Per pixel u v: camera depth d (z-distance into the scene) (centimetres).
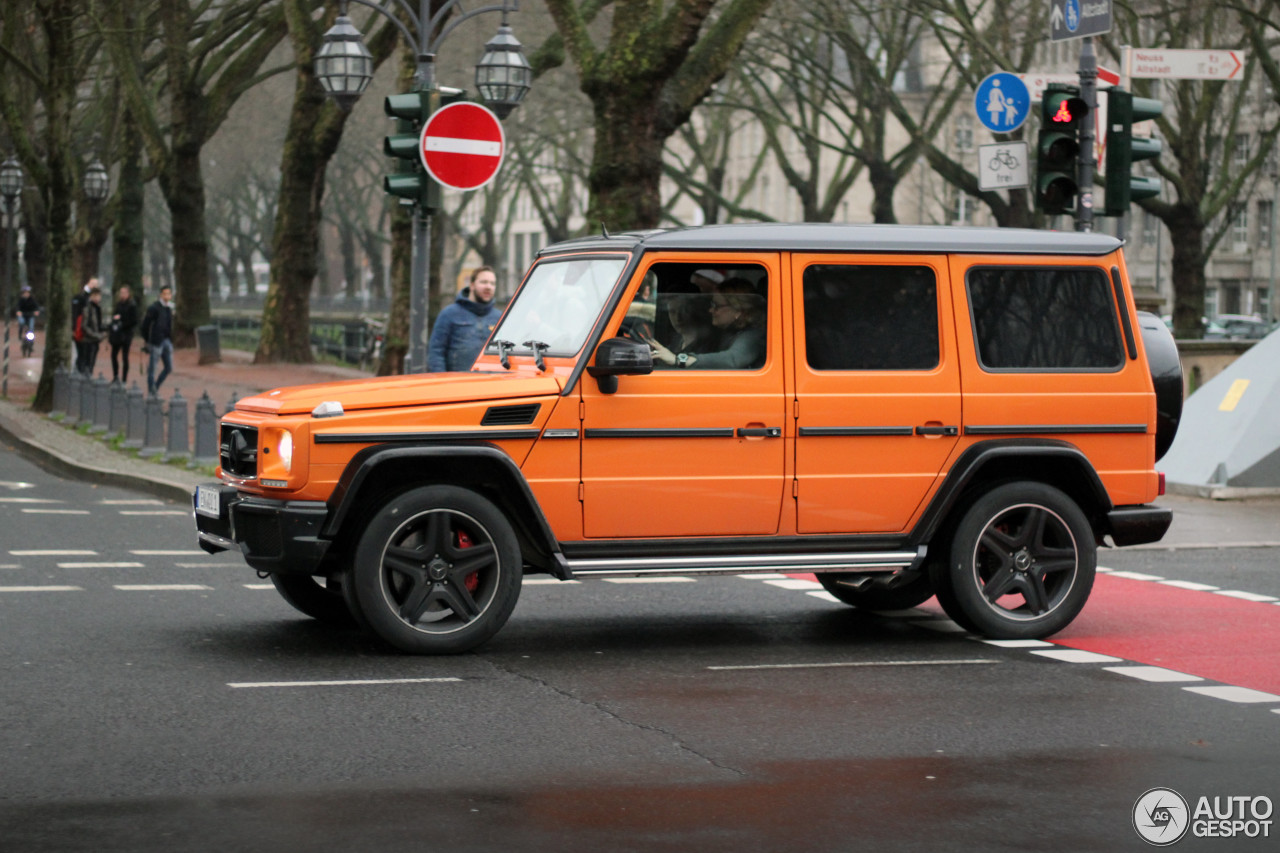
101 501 1936
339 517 946
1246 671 966
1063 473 1089
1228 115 5553
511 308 1100
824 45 5447
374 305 10119
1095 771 718
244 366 4553
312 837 604
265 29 4950
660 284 1006
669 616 1177
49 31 3136
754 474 1017
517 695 877
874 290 1042
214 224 11225
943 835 614
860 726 806
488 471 979
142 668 938
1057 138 1617
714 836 609
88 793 664
